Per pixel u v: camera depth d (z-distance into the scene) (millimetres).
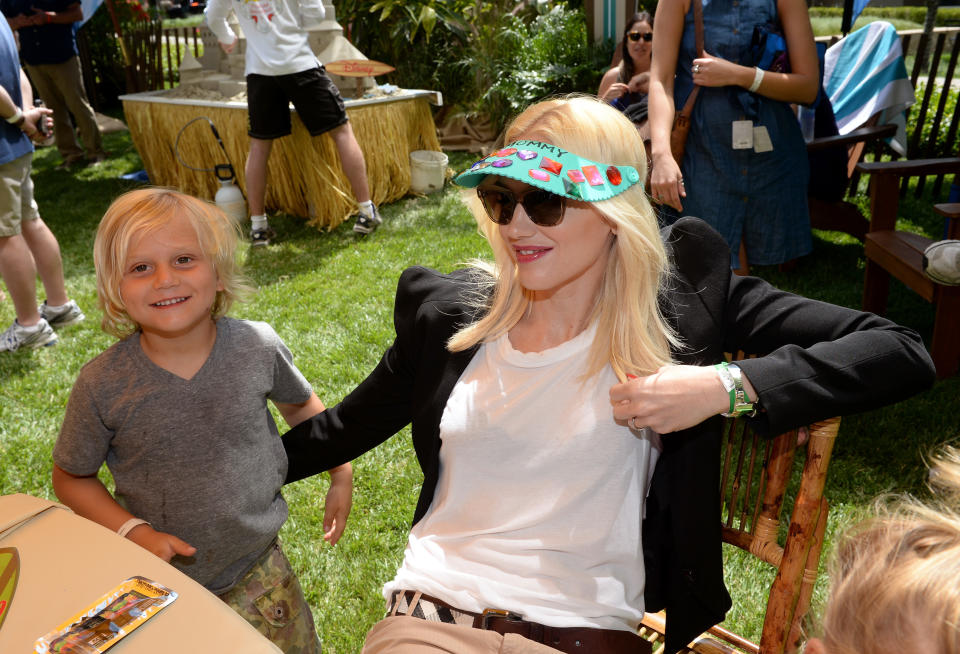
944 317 3059
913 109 5859
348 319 3826
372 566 2246
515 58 7020
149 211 1327
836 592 663
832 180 4359
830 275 4180
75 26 7121
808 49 2648
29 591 984
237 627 919
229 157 5629
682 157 2863
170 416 1355
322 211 5254
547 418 1219
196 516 1383
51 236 3848
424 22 7207
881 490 2422
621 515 1194
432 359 1355
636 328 1200
